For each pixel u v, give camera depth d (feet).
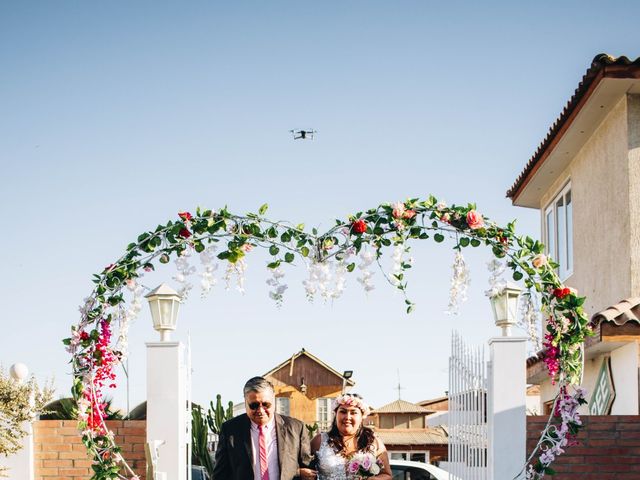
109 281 28.32
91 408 28.55
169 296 31.30
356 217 27.76
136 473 34.88
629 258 41.09
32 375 38.24
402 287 27.55
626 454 32.22
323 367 132.57
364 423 25.96
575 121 45.34
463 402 36.50
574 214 50.19
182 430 31.04
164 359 31.14
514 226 28.32
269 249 27.76
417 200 27.99
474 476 33.65
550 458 28.45
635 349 37.70
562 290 28.48
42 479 36.19
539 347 28.91
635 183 41.27
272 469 24.50
